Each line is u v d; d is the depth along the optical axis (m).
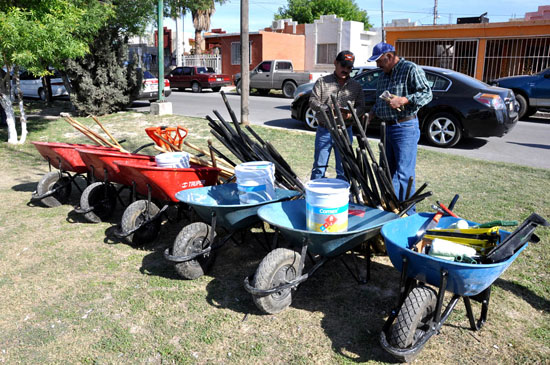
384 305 3.54
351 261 4.27
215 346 3.07
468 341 3.08
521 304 3.51
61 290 3.80
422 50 20.56
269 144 4.61
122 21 13.56
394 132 4.36
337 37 27.62
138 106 16.88
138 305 3.57
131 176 4.43
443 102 9.12
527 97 13.06
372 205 3.93
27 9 8.87
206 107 15.98
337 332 3.21
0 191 6.58
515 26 17.84
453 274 2.64
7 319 3.40
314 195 3.23
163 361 2.94
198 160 5.01
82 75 13.28
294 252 3.36
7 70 9.28
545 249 4.39
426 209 5.46
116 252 4.53
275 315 3.42
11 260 4.35
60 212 5.70
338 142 3.77
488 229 3.13
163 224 5.25
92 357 2.98
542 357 2.90
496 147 9.38
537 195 6.01
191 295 3.71
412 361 2.88
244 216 3.81
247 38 11.08
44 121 12.97
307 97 10.97
